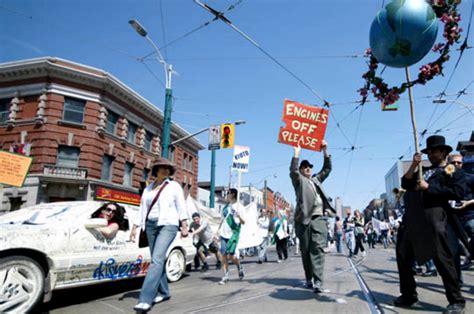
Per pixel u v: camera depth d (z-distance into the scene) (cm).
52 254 409
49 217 458
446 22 368
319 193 486
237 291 488
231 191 629
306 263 489
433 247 323
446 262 319
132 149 2525
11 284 365
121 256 511
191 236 723
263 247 1055
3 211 2009
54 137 2045
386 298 407
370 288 474
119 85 2302
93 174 2125
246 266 934
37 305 384
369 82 414
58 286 414
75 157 2116
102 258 475
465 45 716
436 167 363
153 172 446
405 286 362
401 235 373
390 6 340
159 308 395
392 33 337
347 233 1158
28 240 389
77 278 439
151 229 417
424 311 340
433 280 555
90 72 2203
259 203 6512
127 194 2181
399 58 348
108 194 2059
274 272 719
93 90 2197
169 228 404
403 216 372
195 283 610
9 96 2136
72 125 2095
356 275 608
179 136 3209
